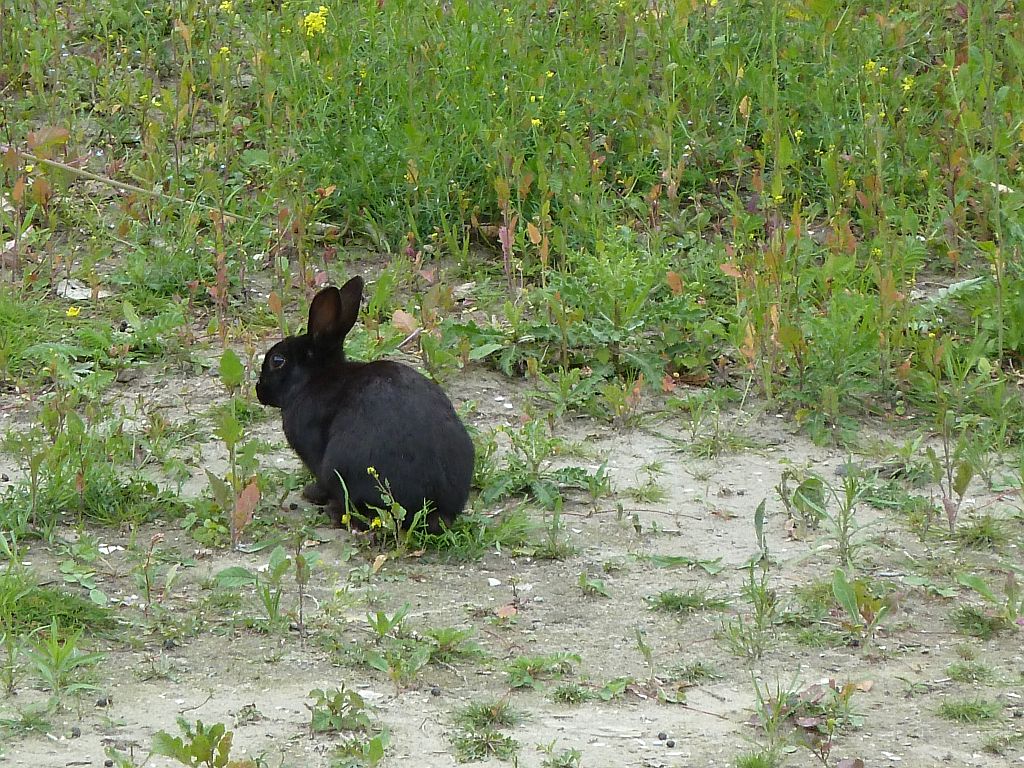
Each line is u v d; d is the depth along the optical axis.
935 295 14.12
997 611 9.23
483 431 11.78
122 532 9.95
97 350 12.69
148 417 11.75
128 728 7.47
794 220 13.10
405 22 16.50
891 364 12.78
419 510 9.78
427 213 15.09
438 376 12.54
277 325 13.55
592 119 16.25
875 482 11.09
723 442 11.73
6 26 18.16
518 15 17.44
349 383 10.27
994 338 13.28
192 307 13.88
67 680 7.91
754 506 10.77
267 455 11.31
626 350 12.98
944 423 11.05
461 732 7.58
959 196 14.49
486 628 8.85
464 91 15.61
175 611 8.86
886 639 8.88
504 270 14.52
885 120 16.31
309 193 15.09
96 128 16.89
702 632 8.90
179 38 18.08
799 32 17.05
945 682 8.34
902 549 10.13
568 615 9.08
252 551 9.73
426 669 8.29
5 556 9.44
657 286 13.80
